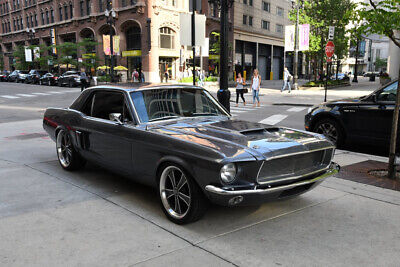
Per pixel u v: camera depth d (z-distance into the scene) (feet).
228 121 14.78
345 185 16.24
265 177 11.27
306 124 26.91
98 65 141.90
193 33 28.68
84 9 156.25
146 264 9.51
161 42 134.82
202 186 10.95
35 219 12.55
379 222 12.28
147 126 13.55
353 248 10.42
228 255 9.99
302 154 11.93
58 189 15.90
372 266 9.45
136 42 139.13
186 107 15.43
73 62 145.38
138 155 13.47
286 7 221.25
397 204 13.94
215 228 11.80
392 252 10.19
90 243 10.73
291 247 10.47
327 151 13.14
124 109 14.60
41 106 60.85
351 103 23.63
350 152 23.36
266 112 47.37
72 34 168.35
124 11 137.49
